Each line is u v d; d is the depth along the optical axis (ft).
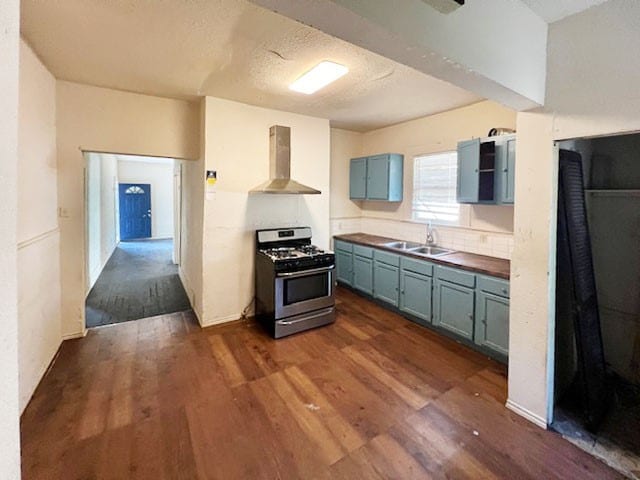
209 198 11.53
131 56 8.08
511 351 7.25
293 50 7.64
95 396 7.71
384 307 13.79
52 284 9.44
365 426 6.79
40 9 6.09
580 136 5.96
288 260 11.03
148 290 16.62
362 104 11.87
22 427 6.62
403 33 4.10
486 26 5.14
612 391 7.95
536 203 6.68
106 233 23.90
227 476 5.57
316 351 10.04
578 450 6.15
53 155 9.66
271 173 12.52
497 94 5.91
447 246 13.17
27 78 7.71
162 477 5.52
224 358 9.59
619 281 8.51
